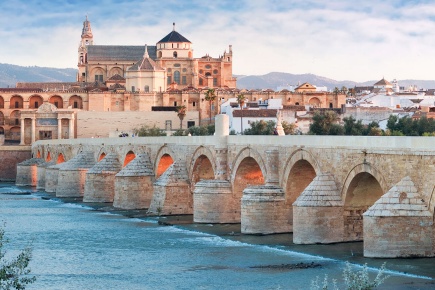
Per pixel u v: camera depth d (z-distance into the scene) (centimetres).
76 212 13275
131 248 9162
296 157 9281
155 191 12469
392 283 6481
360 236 8506
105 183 15100
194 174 12206
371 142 7831
